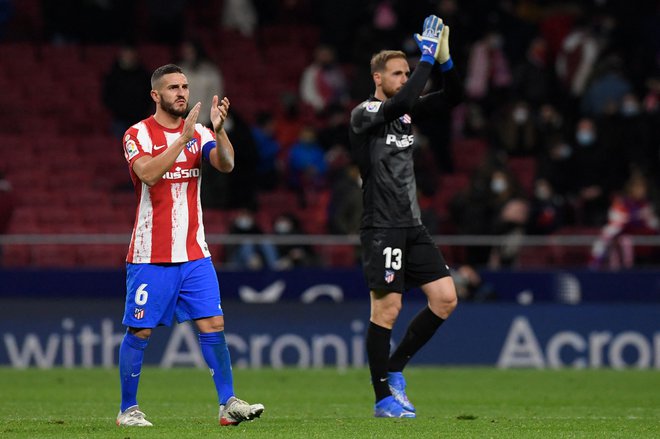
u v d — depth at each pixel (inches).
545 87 2605.8
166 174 1040.8
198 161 1053.8
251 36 3036.4
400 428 1036.5
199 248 1053.8
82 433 987.9
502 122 2551.7
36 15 3043.8
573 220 2378.2
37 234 2335.1
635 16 2785.4
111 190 2564.0
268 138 2514.8
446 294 1148.5
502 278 2032.5
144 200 1045.2
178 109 1046.4
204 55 2527.1
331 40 2896.2
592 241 2042.3
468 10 2736.2
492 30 2704.2
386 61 1143.0
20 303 1995.6
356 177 2089.1
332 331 1994.3
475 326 2006.6
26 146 2696.9
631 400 1513.3
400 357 1179.3
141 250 1043.3
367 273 1145.4
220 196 2297.0
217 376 1049.5
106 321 1987.0
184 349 1977.1
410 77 1101.7
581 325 1994.3
